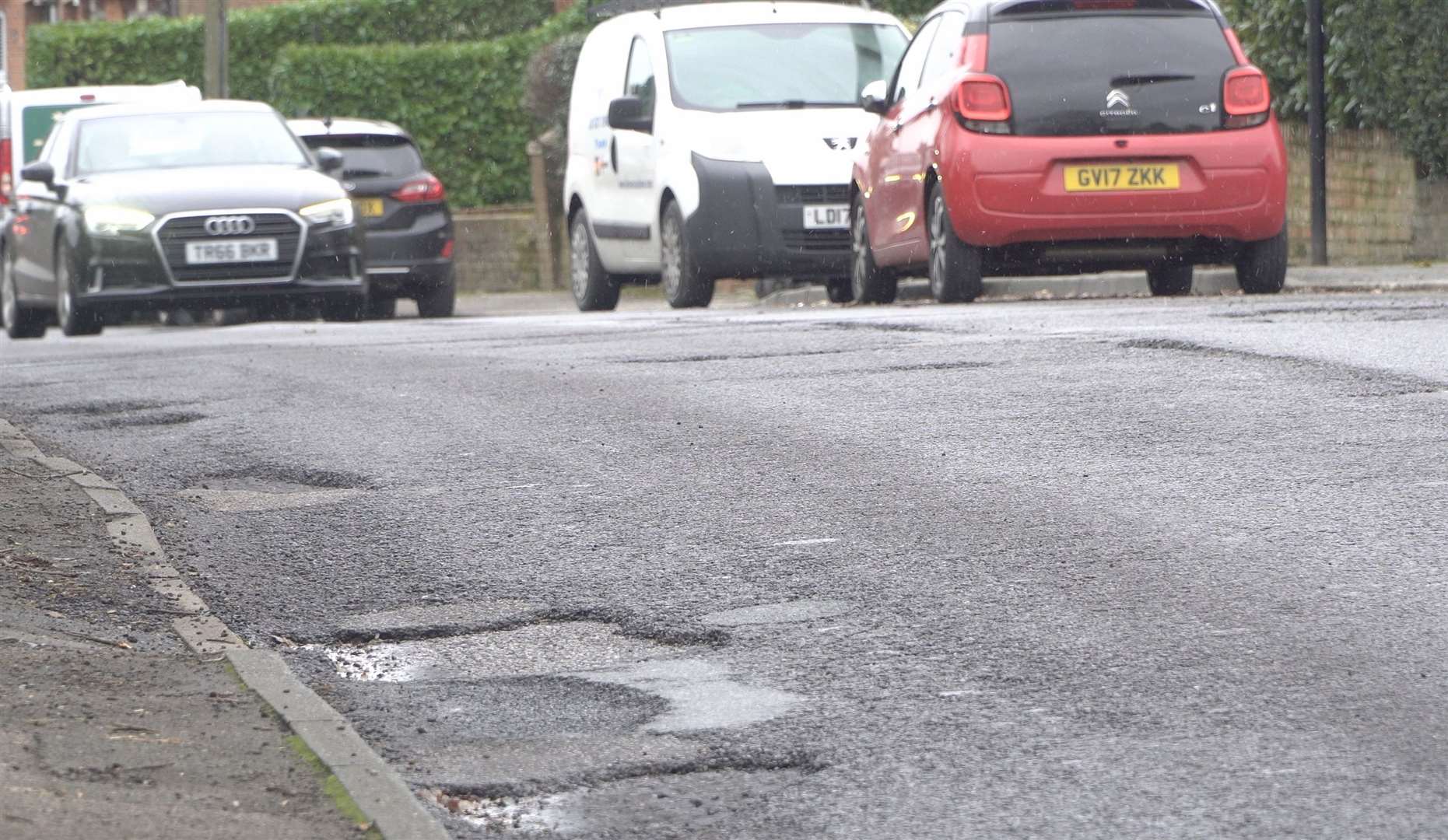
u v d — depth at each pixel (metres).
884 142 56.75
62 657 19.19
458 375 38.84
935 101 51.91
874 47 68.12
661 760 16.05
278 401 36.81
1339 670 17.30
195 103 69.25
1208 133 50.19
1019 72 50.12
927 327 42.31
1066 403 30.75
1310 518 22.58
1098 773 15.14
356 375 40.09
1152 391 31.36
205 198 61.84
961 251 50.66
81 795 14.97
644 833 14.43
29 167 65.69
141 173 64.56
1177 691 16.95
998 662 18.09
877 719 16.75
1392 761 15.10
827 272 64.06
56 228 64.44
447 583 22.34
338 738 16.56
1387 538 21.52
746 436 29.66
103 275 61.75
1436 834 13.69
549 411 33.16
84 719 17.08
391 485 27.94
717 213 63.62
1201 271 62.00
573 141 76.69
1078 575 20.80
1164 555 21.38
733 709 17.28
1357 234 70.75
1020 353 36.53
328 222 62.47
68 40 134.75
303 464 29.92
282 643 20.34
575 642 19.81
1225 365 33.69
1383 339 35.78
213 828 14.34
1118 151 49.75
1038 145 49.75
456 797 15.43
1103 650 18.22
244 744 16.50
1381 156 69.69
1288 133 73.12
